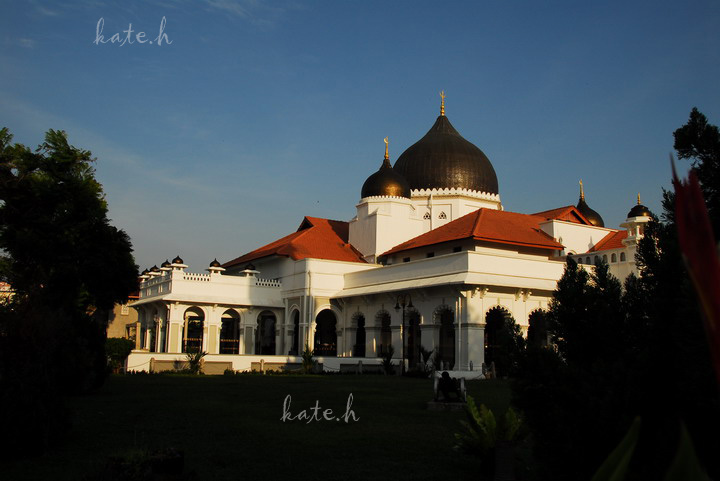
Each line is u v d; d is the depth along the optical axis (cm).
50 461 1105
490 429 1048
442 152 5388
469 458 1171
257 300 5041
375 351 4566
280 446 1269
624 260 4156
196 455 1173
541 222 4781
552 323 966
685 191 206
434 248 4566
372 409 1853
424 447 1270
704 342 665
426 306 4103
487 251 4288
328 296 4897
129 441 1292
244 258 5991
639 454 684
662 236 922
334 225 5862
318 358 4103
